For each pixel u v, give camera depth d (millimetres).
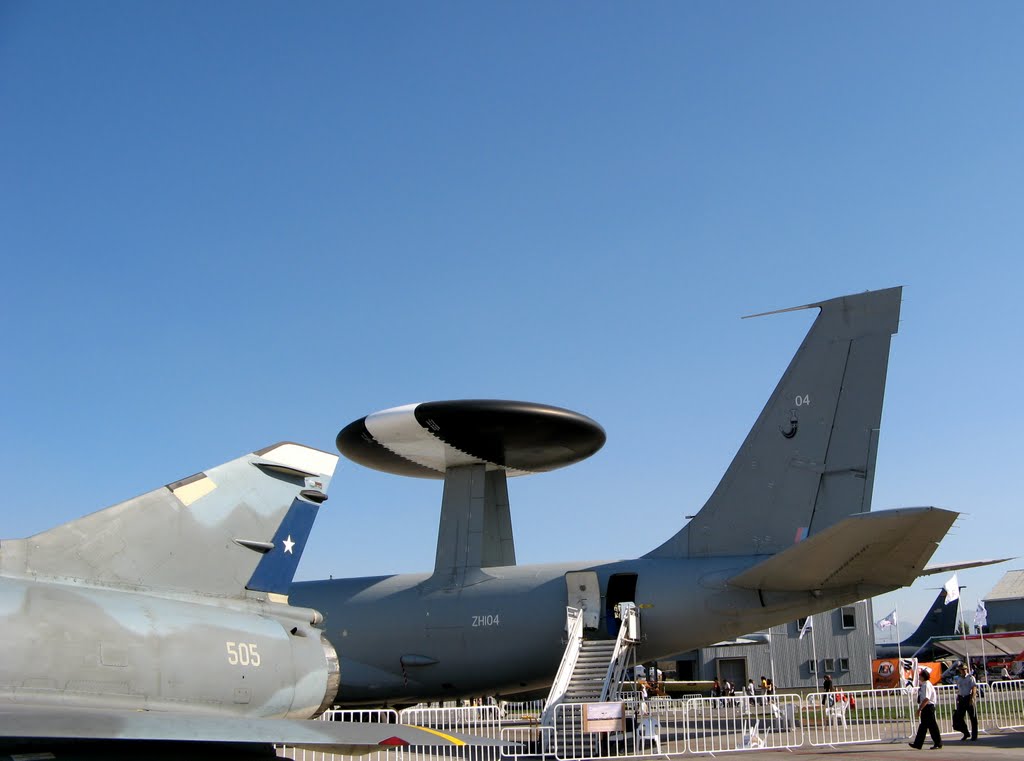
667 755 19312
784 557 19016
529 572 23422
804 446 22062
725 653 54531
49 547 10406
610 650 21453
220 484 12227
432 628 23297
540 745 20672
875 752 19094
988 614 73062
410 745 8984
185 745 9562
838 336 22281
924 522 16922
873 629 52344
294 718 11680
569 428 23719
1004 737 22438
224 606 11820
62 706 9047
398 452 25172
